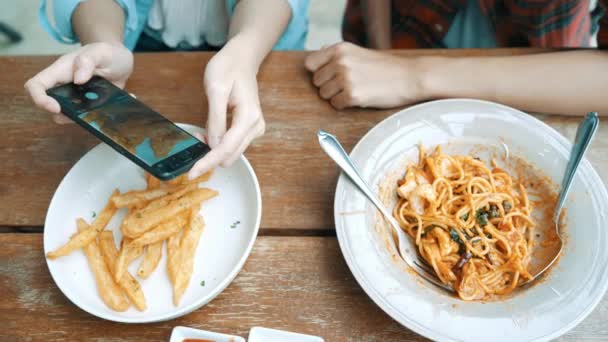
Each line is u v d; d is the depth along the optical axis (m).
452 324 0.42
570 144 0.53
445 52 0.65
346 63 0.61
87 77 0.49
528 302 0.44
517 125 0.55
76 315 0.47
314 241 0.51
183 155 0.44
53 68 0.49
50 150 0.58
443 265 0.49
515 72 0.60
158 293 0.46
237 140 0.47
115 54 0.56
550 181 0.53
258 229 0.49
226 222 0.50
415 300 0.44
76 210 0.51
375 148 0.54
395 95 0.60
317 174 0.56
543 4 0.75
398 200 0.54
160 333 0.46
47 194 0.55
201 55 0.66
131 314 0.44
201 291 0.46
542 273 0.47
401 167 0.54
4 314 0.47
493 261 0.50
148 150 0.44
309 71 0.64
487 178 0.55
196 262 0.48
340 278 0.49
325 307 0.47
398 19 0.93
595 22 0.85
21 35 1.44
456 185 0.55
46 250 0.47
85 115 0.46
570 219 0.49
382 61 0.62
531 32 0.80
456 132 0.55
